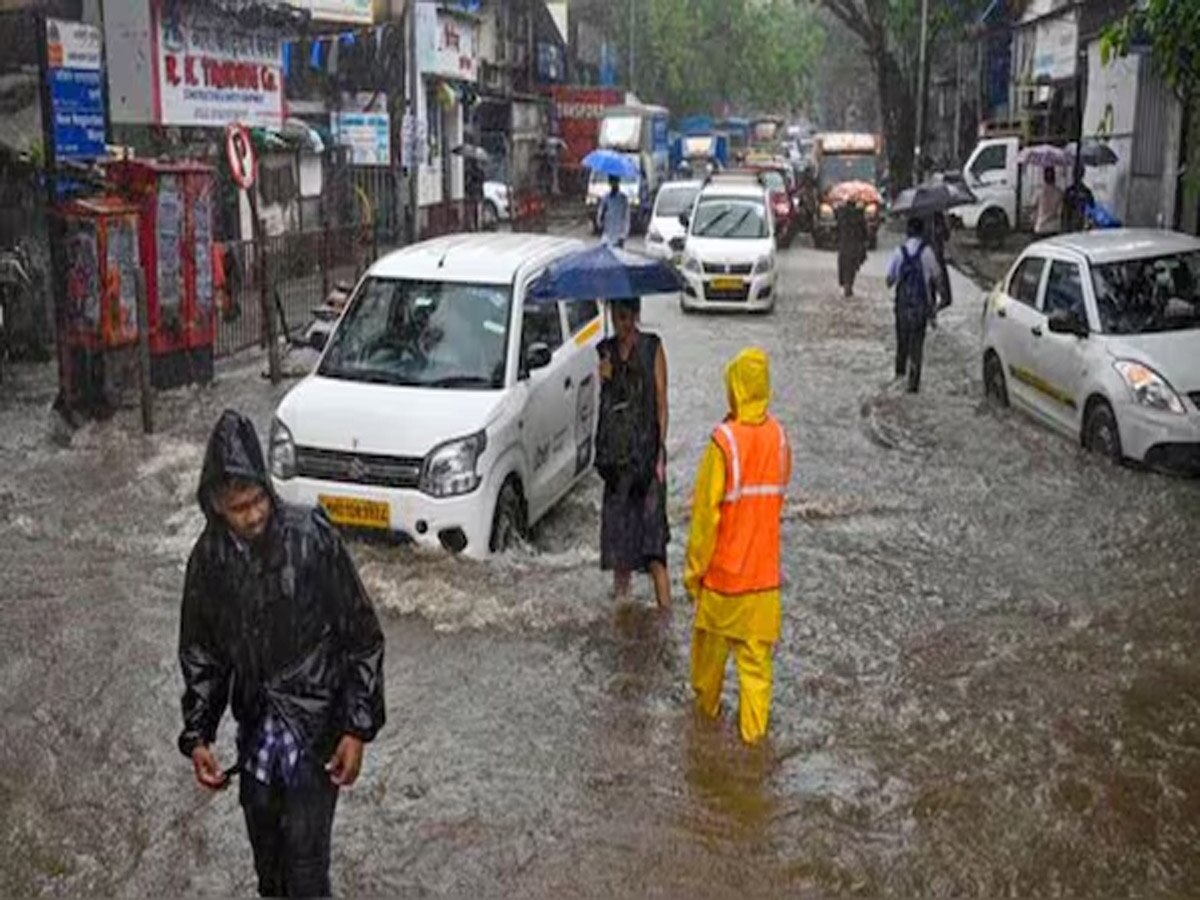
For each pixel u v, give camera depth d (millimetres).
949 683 7191
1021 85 35938
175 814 5820
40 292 16359
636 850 5508
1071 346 11914
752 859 5449
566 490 10383
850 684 7191
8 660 7461
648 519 8055
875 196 34250
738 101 84438
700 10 69938
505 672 7277
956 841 5582
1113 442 11156
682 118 71812
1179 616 8133
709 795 5969
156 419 13117
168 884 5277
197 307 14680
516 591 8328
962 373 16141
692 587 6594
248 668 4137
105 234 12898
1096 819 5754
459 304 9602
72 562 9055
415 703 6887
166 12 19891
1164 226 22938
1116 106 25641
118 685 7156
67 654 7547
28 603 8305
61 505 10312
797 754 6375
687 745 6461
